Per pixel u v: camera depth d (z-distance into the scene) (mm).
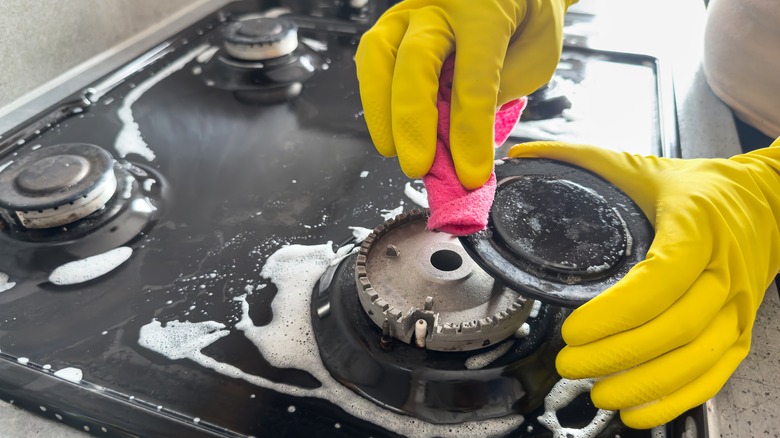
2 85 680
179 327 436
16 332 436
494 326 369
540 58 453
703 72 729
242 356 411
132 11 826
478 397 371
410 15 439
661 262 345
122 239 519
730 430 349
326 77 763
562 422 364
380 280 402
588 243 366
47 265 493
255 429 360
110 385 392
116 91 728
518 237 366
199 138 653
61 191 511
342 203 559
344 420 365
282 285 469
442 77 435
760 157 475
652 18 891
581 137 635
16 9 668
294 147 640
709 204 380
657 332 334
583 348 341
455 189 368
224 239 520
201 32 852
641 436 355
